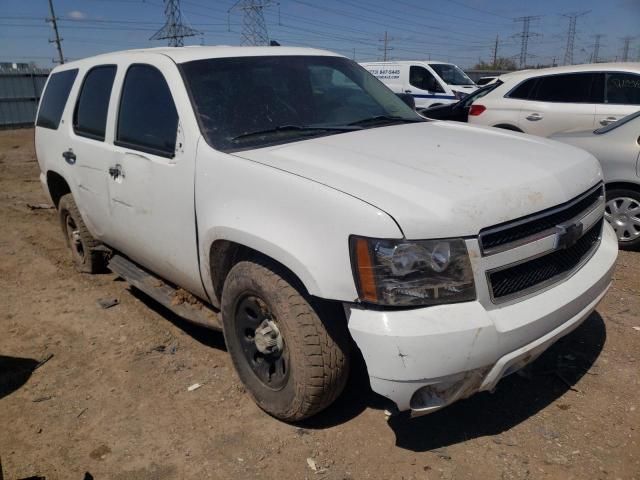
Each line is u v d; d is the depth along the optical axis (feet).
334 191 8.21
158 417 10.39
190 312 11.98
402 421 9.85
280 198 8.75
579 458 8.77
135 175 11.89
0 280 17.98
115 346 13.17
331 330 8.73
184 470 9.04
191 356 12.47
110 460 9.37
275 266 9.18
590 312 9.44
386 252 7.64
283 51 13.04
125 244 13.41
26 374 12.19
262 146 10.30
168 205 11.07
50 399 11.21
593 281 9.29
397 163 9.16
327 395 9.10
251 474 8.84
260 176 9.11
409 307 7.75
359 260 7.80
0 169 42.50
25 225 24.89
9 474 9.16
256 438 9.66
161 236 11.57
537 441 9.18
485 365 7.86
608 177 17.65
